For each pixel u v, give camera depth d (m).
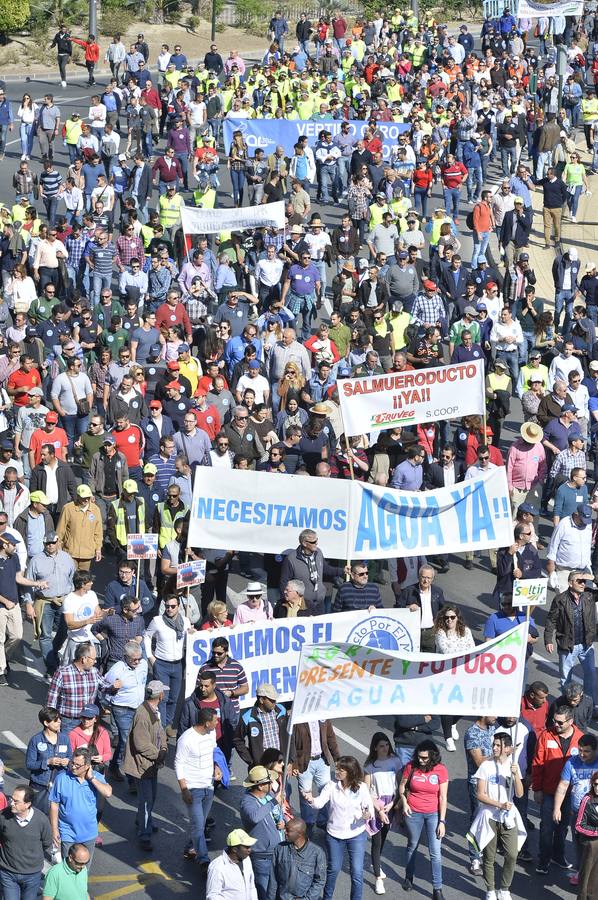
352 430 73.12
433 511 64.81
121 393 78.81
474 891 52.50
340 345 93.31
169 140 134.75
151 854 53.00
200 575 59.38
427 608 62.91
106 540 76.88
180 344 86.62
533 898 52.53
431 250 113.75
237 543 64.06
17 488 69.88
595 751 52.25
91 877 51.34
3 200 132.50
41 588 62.91
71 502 68.69
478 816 51.38
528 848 54.97
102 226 105.00
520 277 105.38
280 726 55.56
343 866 53.69
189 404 79.12
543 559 78.06
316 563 62.69
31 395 76.19
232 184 136.38
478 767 52.88
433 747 50.62
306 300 101.44
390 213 111.88
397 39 199.88
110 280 104.62
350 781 49.00
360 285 99.50
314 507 63.94
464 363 73.50
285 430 78.38
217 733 53.41
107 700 56.00
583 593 62.62
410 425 82.12
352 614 57.50
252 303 106.06
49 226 117.06
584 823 50.47
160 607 60.75
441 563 77.88
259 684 56.69
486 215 119.12
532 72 183.62
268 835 48.03
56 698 54.97
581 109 172.12
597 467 88.12
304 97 151.25
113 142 133.50
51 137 143.75
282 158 131.00
